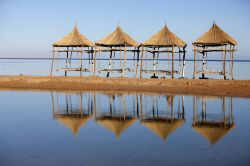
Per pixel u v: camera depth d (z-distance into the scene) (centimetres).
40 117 1781
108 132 1431
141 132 1432
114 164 1002
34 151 1132
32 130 1462
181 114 1877
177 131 1452
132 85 3016
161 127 1528
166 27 3209
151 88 2906
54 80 3272
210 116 1800
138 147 1191
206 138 1323
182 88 2817
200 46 3272
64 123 1620
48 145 1209
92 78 3206
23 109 2036
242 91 2605
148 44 3148
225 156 1082
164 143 1248
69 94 2725
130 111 1984
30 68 7275
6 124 1594
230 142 1259
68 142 1259
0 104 2225
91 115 1855
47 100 2412
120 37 3278
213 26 3056
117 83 3084
